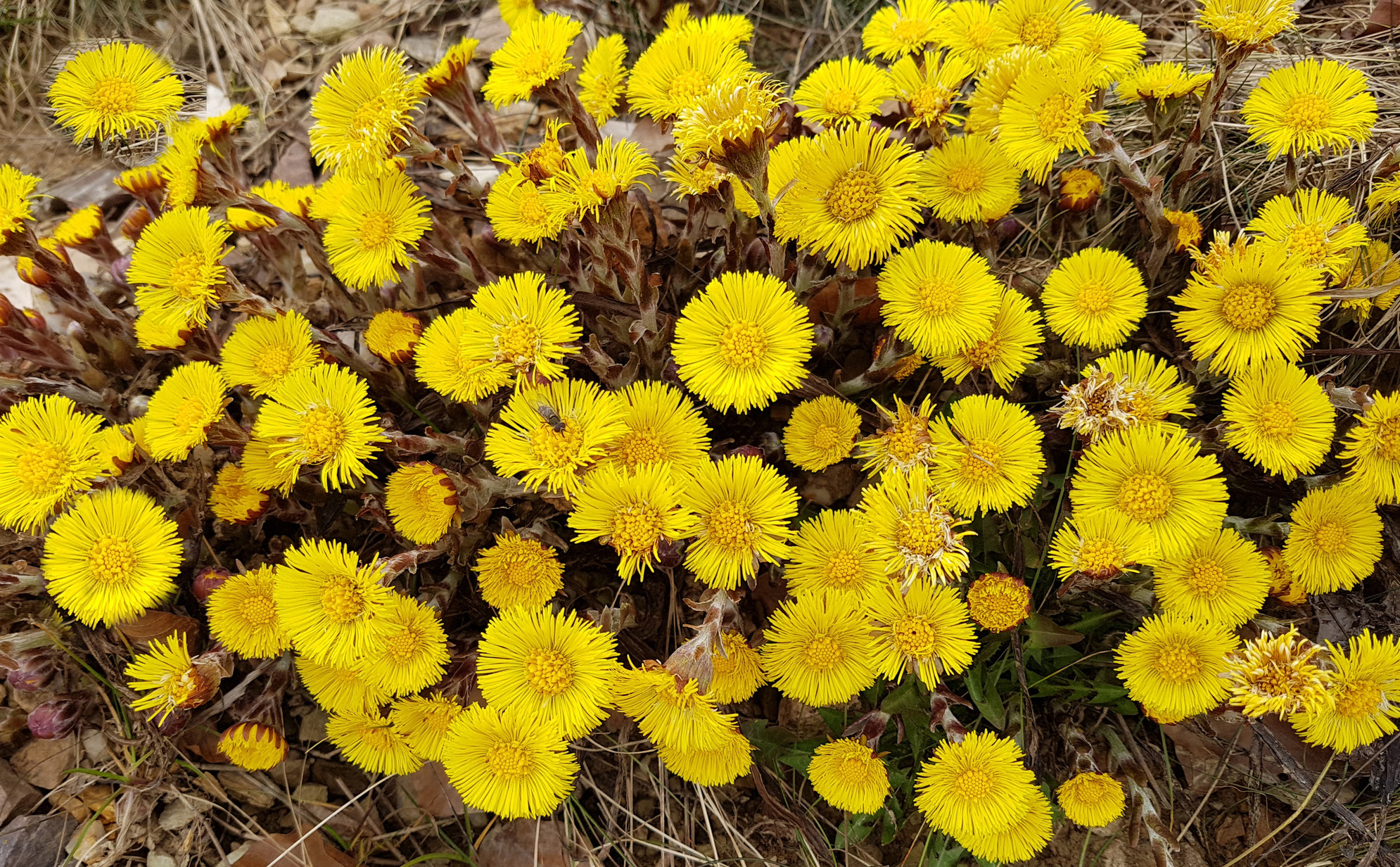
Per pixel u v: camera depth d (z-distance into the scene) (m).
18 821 0.22
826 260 0.21
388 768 0.21
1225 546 0.19
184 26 0.34
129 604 0.20
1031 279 0.25
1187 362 0.23
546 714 0.19
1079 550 0.19
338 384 0.19
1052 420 0.22
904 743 0.22
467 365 0.20
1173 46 0.29
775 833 0.23
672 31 0.24
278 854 0.23
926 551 0.18
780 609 0.20
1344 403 0.20
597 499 0.18
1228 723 0.22
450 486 0.20
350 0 0.35
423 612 0.20
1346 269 0.23
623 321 0.23
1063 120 0.20
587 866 0.23
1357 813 0.22
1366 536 0.20
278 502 0.23
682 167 0.20
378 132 0.20
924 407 0.20
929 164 0.22
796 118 0.24
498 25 0.33
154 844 0.23
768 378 0.18
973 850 0.20
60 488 0.21
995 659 0.23
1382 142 0.26
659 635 0.24
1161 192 0.22
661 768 0.23
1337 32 0.28
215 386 0.21
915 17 0.24
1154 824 0.21
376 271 0.21
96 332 0.26
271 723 0.22
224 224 0.23
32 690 0.23
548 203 0.21
